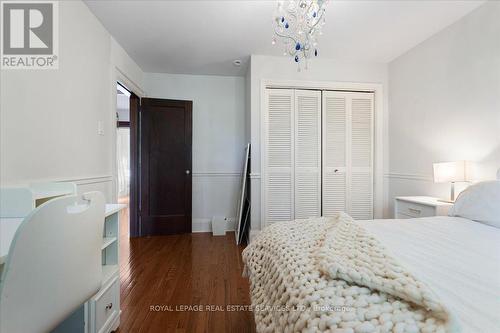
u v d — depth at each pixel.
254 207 2.92
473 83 2.05
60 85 1.60
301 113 3.02
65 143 1.65
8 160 1.22
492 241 1.15
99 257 0.96
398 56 2.93
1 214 1.01
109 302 1.38
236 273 2.17
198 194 3.58
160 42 2.56
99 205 0.92
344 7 1.98
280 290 0.82
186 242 3.05
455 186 2.23
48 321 0.71
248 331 1.42
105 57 2.26
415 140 2.69
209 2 1.91
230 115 3.62
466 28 2.10
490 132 1.92
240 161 3.62
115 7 1.95
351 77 3.04
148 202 3.29
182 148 3.39
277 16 1.92
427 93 2.53
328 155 3.07
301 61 2.94
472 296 0.68
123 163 6.27
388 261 0.78
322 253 0.87
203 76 3.57
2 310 0.59
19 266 0.61
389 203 3.11
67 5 1.68
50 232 0.68
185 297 1.77
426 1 1.92
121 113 5.88
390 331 0.52
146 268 2.27
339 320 0.57
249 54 2.88
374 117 3.13
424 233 1.28
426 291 0.60
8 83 1.23
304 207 3.04
